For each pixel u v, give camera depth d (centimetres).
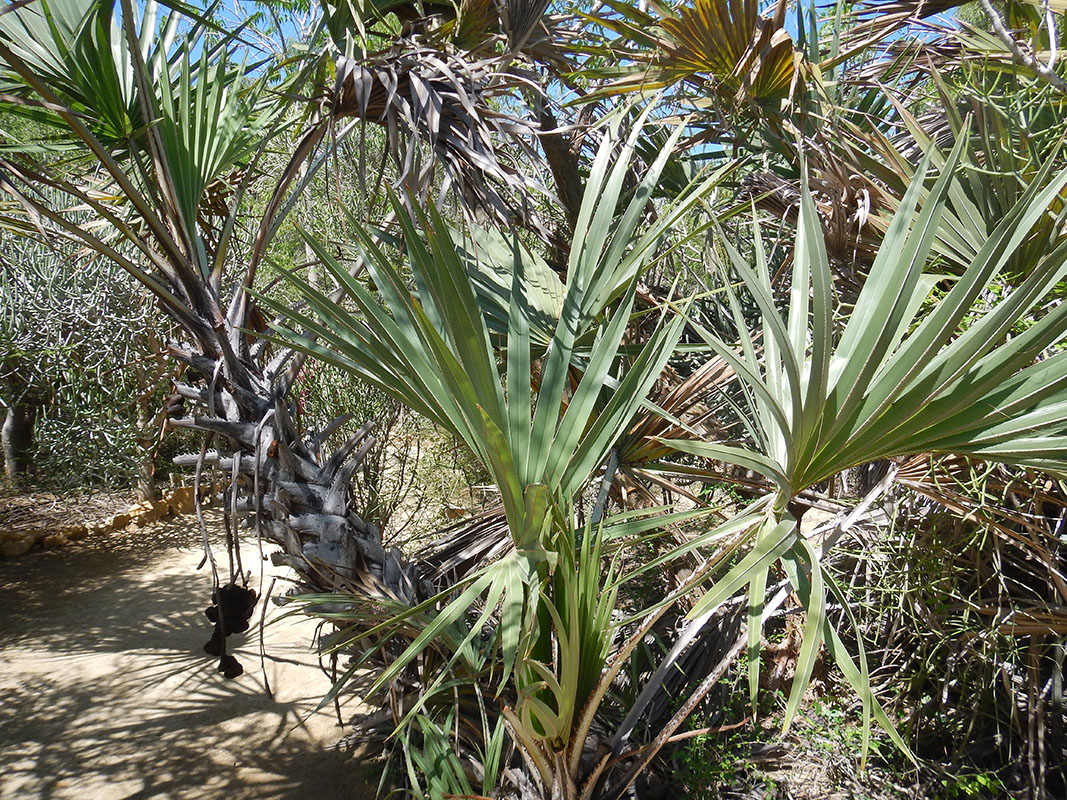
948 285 237
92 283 561
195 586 512
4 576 527
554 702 189
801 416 147
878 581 265
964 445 151
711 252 286
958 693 261
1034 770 238
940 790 238
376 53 276
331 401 454
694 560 281
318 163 273
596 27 379
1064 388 140
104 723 341
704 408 278
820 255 139
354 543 246
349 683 375
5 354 553
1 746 325
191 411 279
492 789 185
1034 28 299
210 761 312
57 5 257
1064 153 247
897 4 307
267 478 246
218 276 265
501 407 173
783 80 280
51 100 216
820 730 252
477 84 270
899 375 146
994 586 256
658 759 240
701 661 267
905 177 253
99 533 610
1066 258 131
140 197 240
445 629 216
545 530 163
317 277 466
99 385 593
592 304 202
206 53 281
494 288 250
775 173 328
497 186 294
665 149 220
